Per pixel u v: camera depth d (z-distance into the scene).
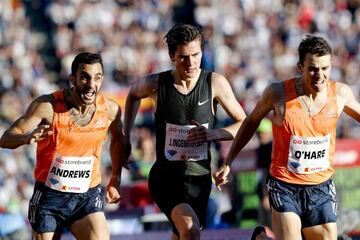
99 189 20.05
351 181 30.81
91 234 19.66
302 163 19.23
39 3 68.94
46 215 19.73
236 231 27.75
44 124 19.41
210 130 20.42
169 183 20.88
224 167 20.22
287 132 19.20
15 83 58.47
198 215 21.06
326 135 19.22
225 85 20.72
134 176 36.09
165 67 62.91
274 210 19.41
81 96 19.16
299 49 18.83
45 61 65.38
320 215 19.53
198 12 67.88
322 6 70.94
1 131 50.53
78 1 66.38
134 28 65.44
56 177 19.55
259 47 64.62
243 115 20.86
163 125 20.73
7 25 64.44
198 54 19.94
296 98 19.14
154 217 31.59
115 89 58.41
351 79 63.38
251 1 68.56
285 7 70.19
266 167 29.55
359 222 28.11
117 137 20.45
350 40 68.62
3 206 38.31
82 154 19.59
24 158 45.31
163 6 68.44
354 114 19.50
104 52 62.31
